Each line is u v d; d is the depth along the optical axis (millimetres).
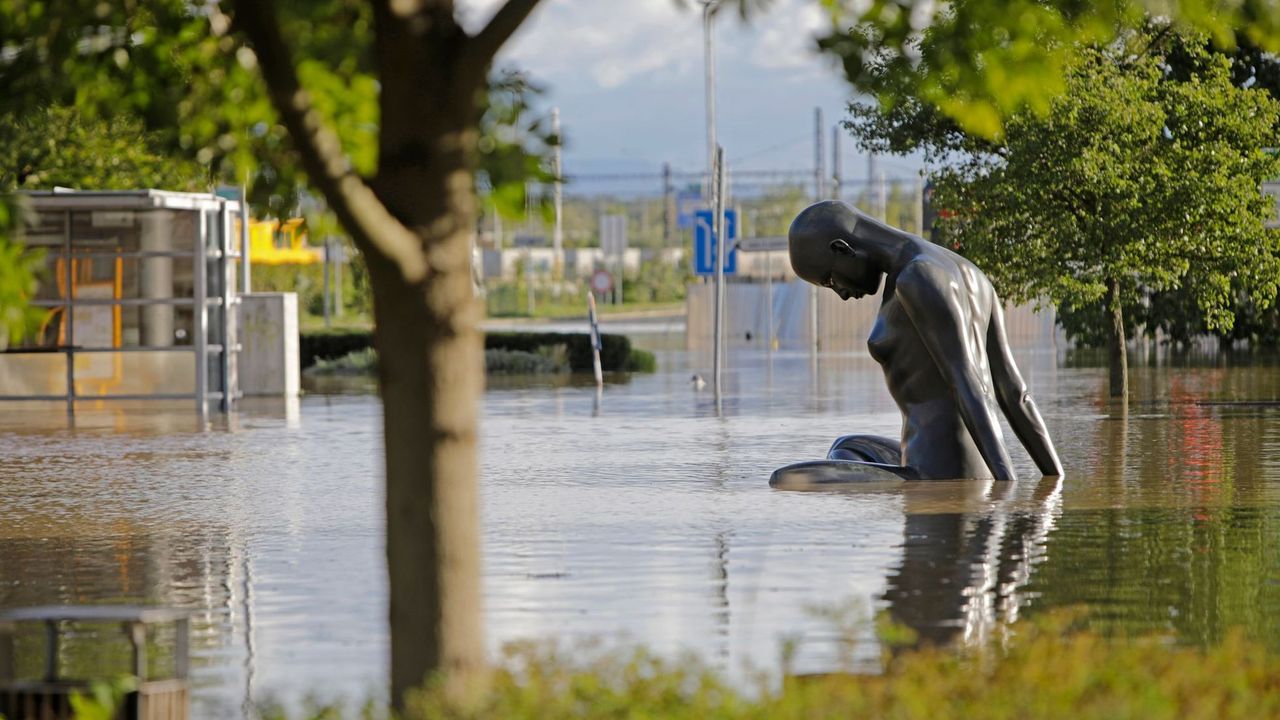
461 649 11266
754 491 28062
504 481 30453
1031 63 13820
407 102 11227
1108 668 10680
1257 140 48688
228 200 53906
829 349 95562
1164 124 48188
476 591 11344
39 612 12398
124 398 53125
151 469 34438
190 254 53406
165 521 25859
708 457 34969
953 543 21609
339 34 14086
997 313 28547
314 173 10719
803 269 28281
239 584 19797
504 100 13281
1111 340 50719
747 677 13234
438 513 11195
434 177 11227
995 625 16219
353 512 26734
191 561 21672
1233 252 48688
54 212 54062
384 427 11312
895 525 23312
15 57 12875
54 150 55156
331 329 97562
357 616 17594
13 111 13078
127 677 12484
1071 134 47312
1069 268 49125
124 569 21078
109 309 54469
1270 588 18141
